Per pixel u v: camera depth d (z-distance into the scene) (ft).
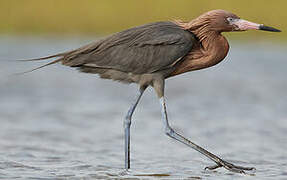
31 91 61.21
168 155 37.91
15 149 38.29
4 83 64.90
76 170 32.99
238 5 97.96
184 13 99.81
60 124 47.21
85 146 39.99
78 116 50.49
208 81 69.15
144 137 43.50
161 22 34.40
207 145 41.06
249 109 54.13
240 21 33.76
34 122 47.55
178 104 56.59
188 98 59.52
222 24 33.60
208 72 75.20
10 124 46.52
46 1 106.63
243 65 77.66
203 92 62.64
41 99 57.26
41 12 105.60
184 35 33.53
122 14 102.58
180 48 33.30
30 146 39.32
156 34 33.42
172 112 52.90
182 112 52.85
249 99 58.75
